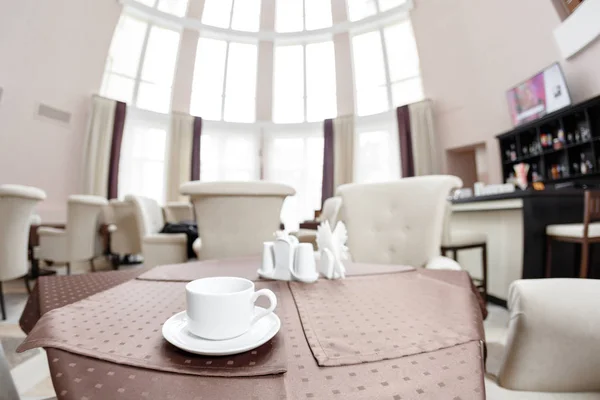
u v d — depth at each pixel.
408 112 5.74
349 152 6.20
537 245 1.87
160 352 0.31
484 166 4.97
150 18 5.94
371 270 0.82
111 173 5.28
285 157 6.62
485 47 4.66
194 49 6.29
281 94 6.79
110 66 5.74
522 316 0.61
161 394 0.24
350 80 6.38
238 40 6.61
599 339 0.56
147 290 0.57
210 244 1.60
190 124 6.17
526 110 3.89
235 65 6.74
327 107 6.75
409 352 0.32
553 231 1.82
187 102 6.21
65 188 4.85
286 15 6.73
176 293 0.55
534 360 0.60
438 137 5.50
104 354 0.30
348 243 1.44
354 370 0.28
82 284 0.62
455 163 5.41
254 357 0.31
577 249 1.95
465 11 4.92
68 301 0.50
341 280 0.69
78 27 5.00
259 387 0.26
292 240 0.73
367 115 6.23
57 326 0.38
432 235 1.30
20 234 2.07
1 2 4.27
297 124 6.52
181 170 5.98
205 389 0.25
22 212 2.05
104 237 3.66
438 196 1.34
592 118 3.13
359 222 1.46
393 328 0.39
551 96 3.51
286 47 6.77
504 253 2.15
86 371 0.27
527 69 4.04
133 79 6.01
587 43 3.14
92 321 0.40
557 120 3.50
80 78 5.07
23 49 4.46
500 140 4.28
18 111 4.40
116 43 5.81
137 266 4.37
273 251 0.72
